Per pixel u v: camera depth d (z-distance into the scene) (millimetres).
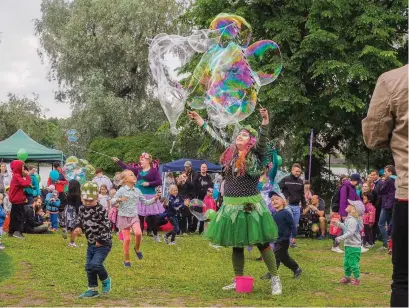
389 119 3965
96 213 6582
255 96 7926
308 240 14422
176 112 7812
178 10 32594
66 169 16156
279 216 8094
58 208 14570
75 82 34062
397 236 3945
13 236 12586
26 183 12602
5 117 34531
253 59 8469
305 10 23312
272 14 23891
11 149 21922
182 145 29078
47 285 7215
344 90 21656
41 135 35156
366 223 13070
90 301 6359
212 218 6988
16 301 6262
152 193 11984
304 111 22906
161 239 13109
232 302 6398
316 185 25094
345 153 26422
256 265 9445
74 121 32500
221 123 7805
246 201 6707
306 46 21719
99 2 32844
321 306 6273
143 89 34875
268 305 6277
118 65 33656
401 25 23672
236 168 6734
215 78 7832
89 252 6688
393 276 3990
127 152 30109
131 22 32312
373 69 22109
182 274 8227
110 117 32062
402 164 3914
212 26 8289
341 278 8484
